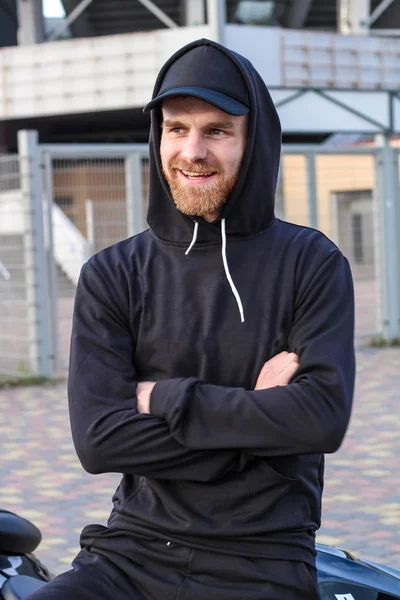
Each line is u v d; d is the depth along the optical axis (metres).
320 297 2.04
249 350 2.05
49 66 14.59
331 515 5.37
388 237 11.87
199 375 2.08
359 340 12.25
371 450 6.76
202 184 2.06
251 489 1.99
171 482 2.04
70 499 5.82
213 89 2.03
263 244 2.11
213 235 2.12
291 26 20.02
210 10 12.47
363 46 13.18
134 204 10.17
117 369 2.10
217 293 2.08
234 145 2.06
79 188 10.01
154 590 1.96
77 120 16.17
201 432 1.97
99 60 14.23
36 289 9.75
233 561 1.94
